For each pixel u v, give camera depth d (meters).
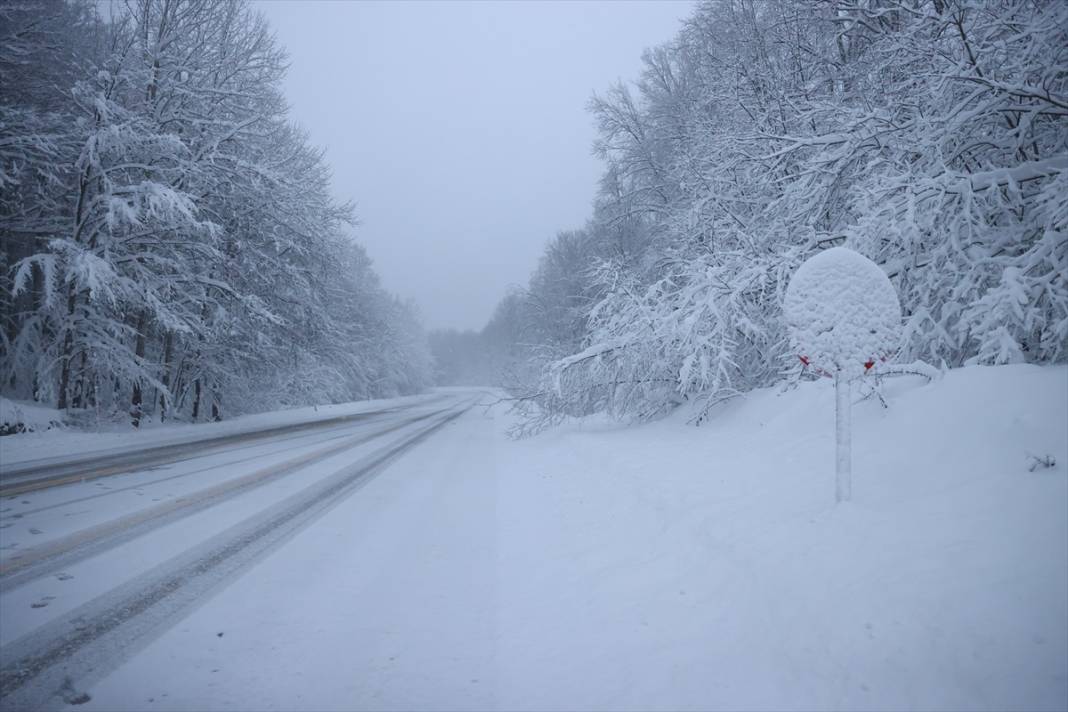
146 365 17.59
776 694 2.44
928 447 4.37
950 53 7.31
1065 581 2.55
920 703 2.24
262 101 20.94
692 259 11.44
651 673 2.67
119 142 15.36
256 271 20.16
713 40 14.09
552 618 3.29
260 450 11.37
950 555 2.93
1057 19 6.14
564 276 26.78
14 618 3.17
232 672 2.65
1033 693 2.14
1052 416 3.81
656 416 11.52
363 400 46.38
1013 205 6.58
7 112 15.00
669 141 16.30
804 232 8.89
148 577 3.86
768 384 9.95
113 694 2.44
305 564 4.19
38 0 16.03
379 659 2.81
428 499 6.51
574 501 6.21
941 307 6.97
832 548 3.34
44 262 14.27
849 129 8.11
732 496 4.86
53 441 12.81
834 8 10.09
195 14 18.14
